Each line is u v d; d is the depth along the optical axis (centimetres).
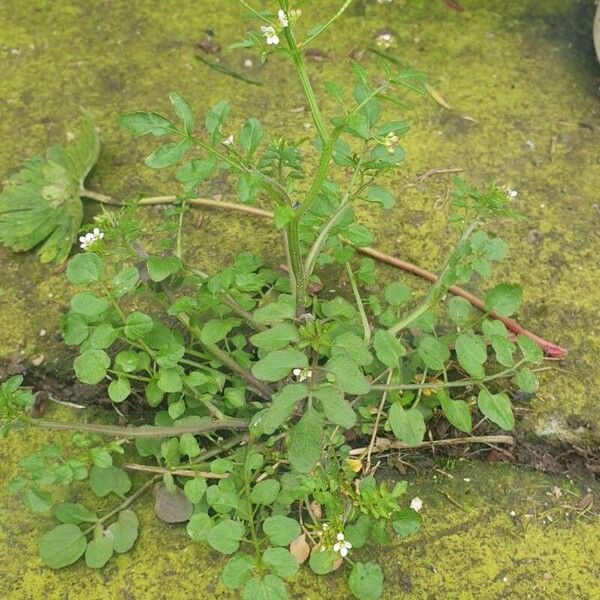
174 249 32
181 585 25
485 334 25
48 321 30
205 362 27
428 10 41
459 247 25
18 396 23
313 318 25
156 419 27
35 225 33
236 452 25
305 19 40
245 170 22
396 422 23
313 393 20
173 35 40
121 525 25
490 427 28
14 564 25
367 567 23
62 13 41
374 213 33
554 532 26
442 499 26
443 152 35
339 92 22
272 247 32
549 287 31
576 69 39
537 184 34
